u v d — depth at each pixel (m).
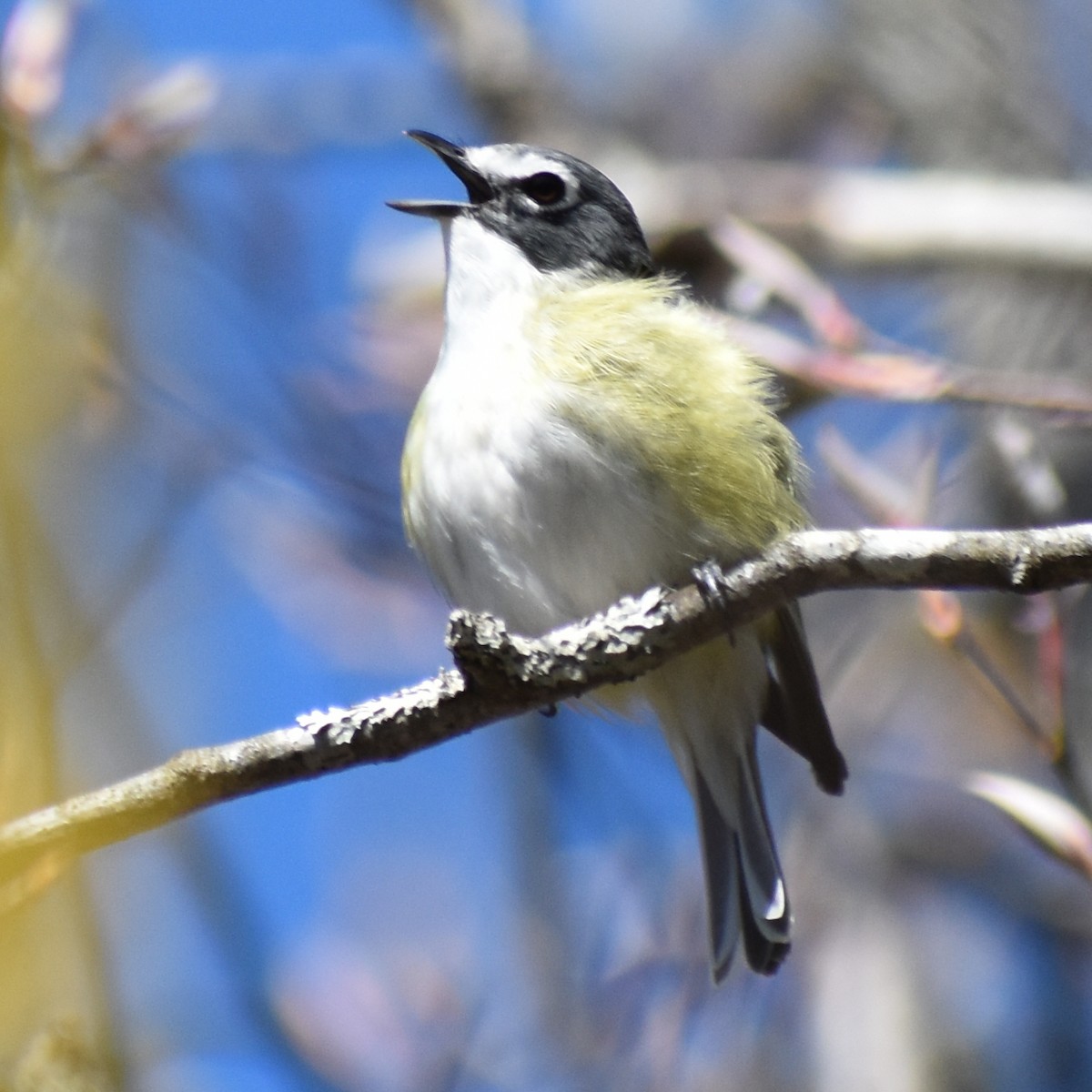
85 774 10.02
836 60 16.48
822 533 7.48
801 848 12.46
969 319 14.15
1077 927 12.97
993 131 15.11
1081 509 12.37
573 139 15.68
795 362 10.05
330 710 7.20
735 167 14.91
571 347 9.28
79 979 7.78
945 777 13.20
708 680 9.77
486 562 9.43
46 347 9.19
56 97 9.28
